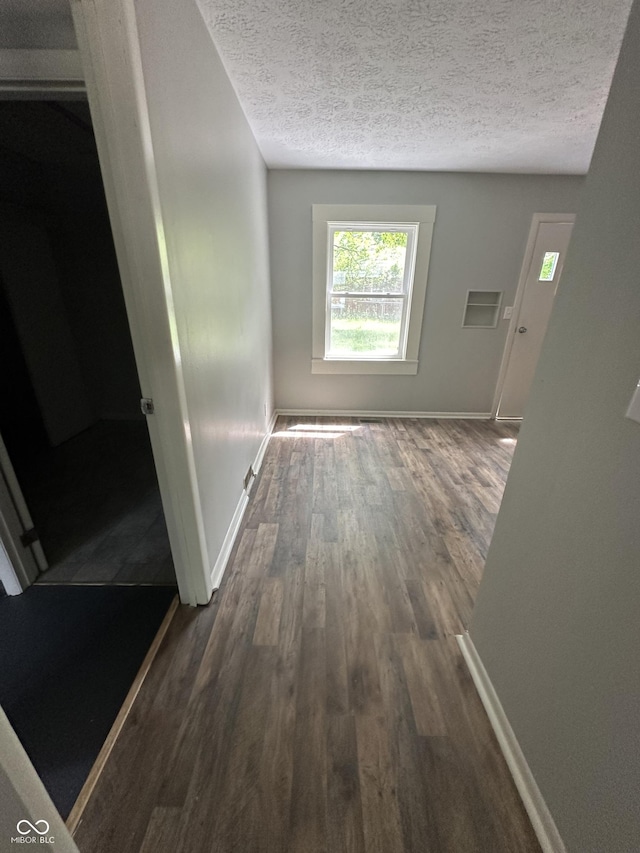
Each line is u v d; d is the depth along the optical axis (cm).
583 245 72
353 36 139
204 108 133
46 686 113
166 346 104
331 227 317
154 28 92
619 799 63
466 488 239
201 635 131
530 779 88
